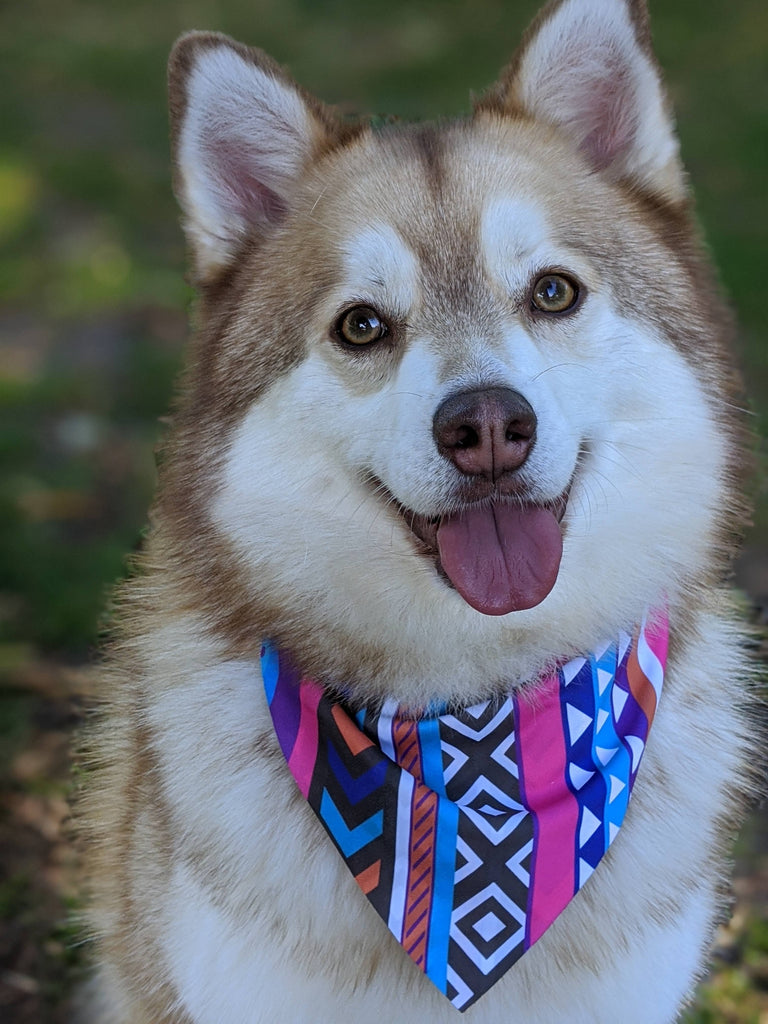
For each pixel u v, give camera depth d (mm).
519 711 662
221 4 3291
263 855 661
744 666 725
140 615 729
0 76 2752
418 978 657
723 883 698
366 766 656
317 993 651
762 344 1325
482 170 677
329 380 662
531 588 640
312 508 665
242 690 689
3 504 1170
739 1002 771
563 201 679
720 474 684
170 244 1820
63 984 795
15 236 1847
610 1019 660
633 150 705
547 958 657
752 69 2234
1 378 1425
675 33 2465
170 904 666
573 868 647
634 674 670
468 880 650
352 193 687
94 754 751
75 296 1655
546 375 646
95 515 1174
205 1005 657
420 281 658
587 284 666
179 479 695
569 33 707
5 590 1076
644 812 669
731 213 1682
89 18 3234
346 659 680
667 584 683
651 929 657
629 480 664
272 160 718
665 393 669
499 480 626
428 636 669
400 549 660
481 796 658
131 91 2629
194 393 704
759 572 1043
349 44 2809
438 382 633
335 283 668
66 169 2090
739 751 699
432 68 2547
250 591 679
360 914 659
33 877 844
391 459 638
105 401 1378
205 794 670
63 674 973
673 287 692
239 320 697
